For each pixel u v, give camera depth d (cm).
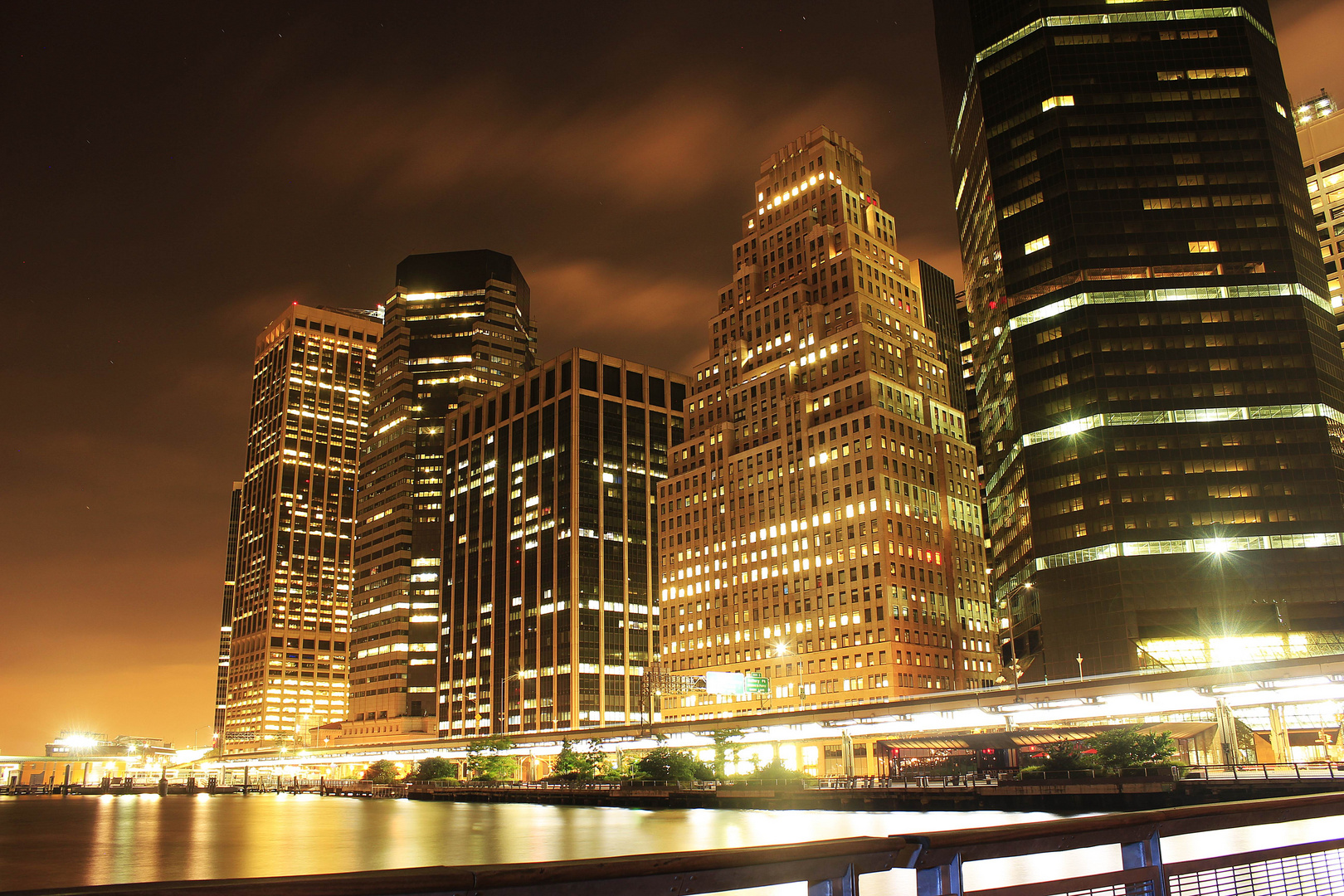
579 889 609
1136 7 18588
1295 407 16238
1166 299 16950
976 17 19738
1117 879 859
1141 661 15150
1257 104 17862
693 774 15325
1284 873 1016
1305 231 17562
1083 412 16625
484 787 19912
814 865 689
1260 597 15288
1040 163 18088
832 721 14412
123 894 508
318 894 539
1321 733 12688
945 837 746
